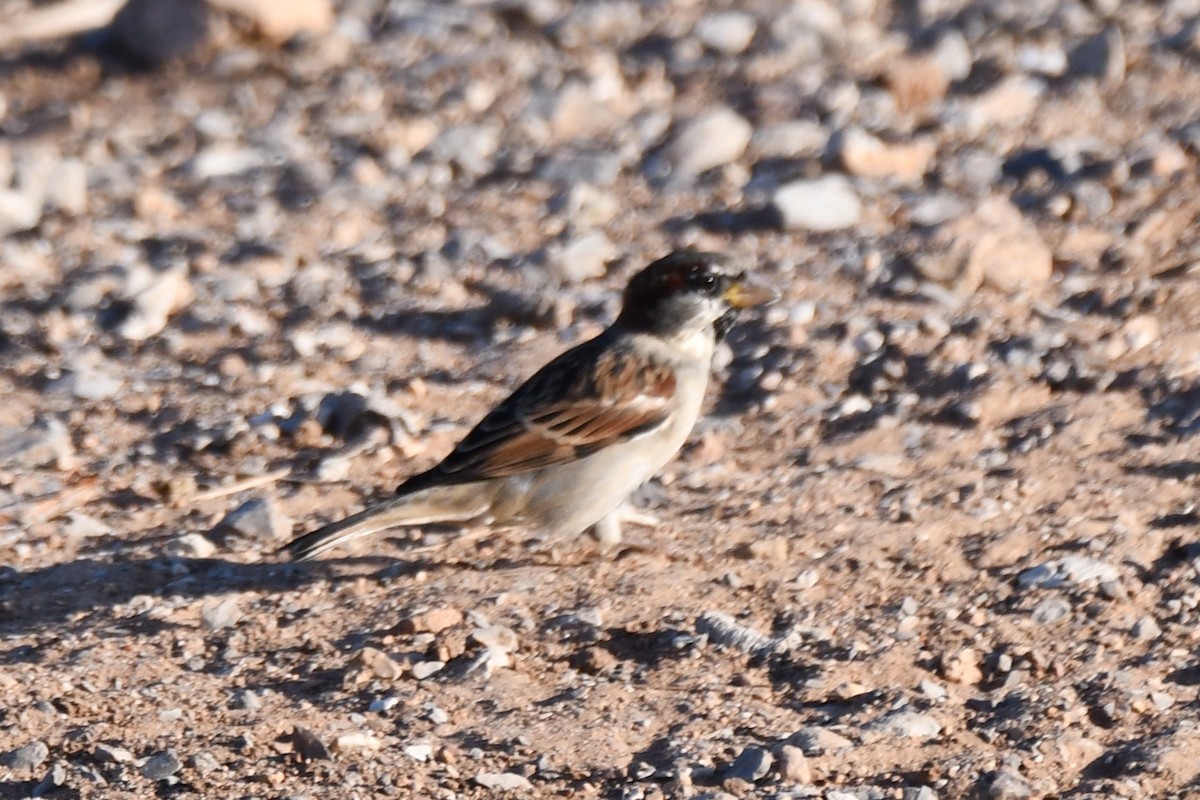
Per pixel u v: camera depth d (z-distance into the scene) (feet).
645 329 35.99
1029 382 42.27
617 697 29.96
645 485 39.09
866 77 64.23
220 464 41.34
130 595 34.73
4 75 67.87
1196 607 31.55
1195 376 41.29
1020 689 29.48
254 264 52.70
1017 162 55.62
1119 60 62.18
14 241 54.75
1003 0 70.49
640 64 67.41
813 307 46.91
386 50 70.03
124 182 59.62
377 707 29.81
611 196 56.54
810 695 29.68
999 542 34.50
